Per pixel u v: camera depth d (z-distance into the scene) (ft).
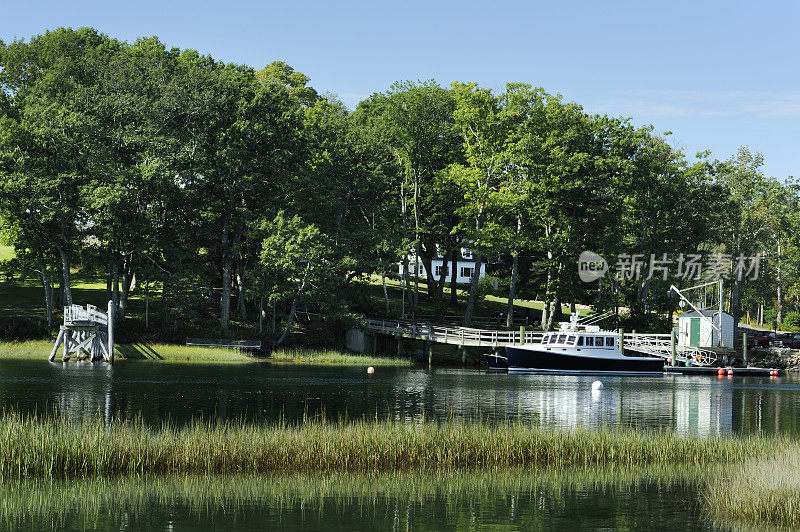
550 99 260.01
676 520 70.59
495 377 202.39
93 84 255.70
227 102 247.29
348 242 254.68
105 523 66.69
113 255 232.53
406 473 85.87
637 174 269.85
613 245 267.80
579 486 82.79
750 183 339.16
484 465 90.17
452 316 296.30
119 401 132.98
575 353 220.64
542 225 263.08
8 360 207.00
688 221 282.36
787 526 68.80
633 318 272.92
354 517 70.13
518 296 356.38
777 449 93.71
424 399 148.36
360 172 256.93
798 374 250.57
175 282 229.25
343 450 86.74
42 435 83.41
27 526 65.51
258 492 77.05
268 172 247.50
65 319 208.54
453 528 67.62
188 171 236.02
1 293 273.13
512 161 255.29
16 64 262.67
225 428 97.96
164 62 269.03
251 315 271.69
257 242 257.96
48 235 224.74
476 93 257.96
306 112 304.30
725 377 229.45
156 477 80.84
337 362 235.61
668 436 101.19
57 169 229.45
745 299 399.85
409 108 275.18
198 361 221.87
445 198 278.05
